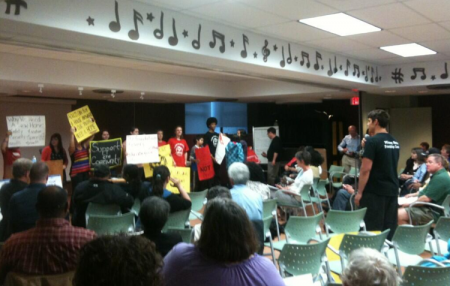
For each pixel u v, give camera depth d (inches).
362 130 355.6
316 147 449.7
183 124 437.1
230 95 385.4
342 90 335.9
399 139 426.6
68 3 129.2
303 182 226.2
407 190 249.9
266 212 175.3
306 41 225.0
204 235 63.5
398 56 275.9
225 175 267.7
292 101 437.1
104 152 225.1
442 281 90.0
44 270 82.9
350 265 59.6
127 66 285.9
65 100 385.1
